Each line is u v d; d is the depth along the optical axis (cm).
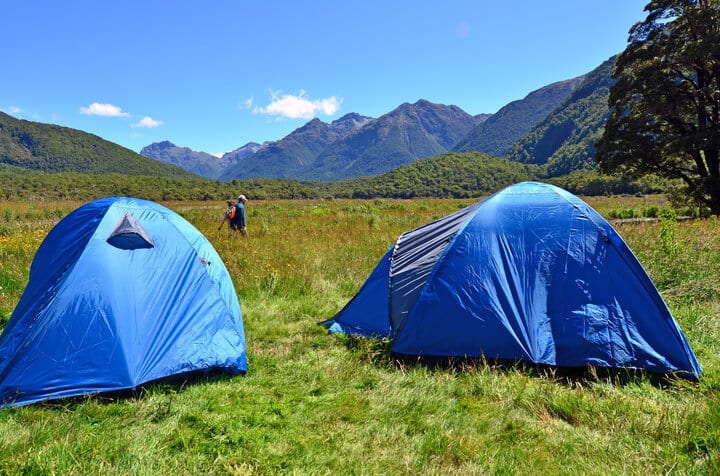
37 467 234
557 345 374
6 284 611
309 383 358
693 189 2161
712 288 565
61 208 2369
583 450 264
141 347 336
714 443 254
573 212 415
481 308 390
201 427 285
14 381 305
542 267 397
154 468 241
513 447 267
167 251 388
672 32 2100
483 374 359
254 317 520
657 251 695
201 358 355
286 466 247
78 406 299
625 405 306
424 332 399
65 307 329
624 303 376
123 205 402
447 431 284
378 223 1578
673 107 2061
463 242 417
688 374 348
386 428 287
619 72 2336
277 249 888
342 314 507
